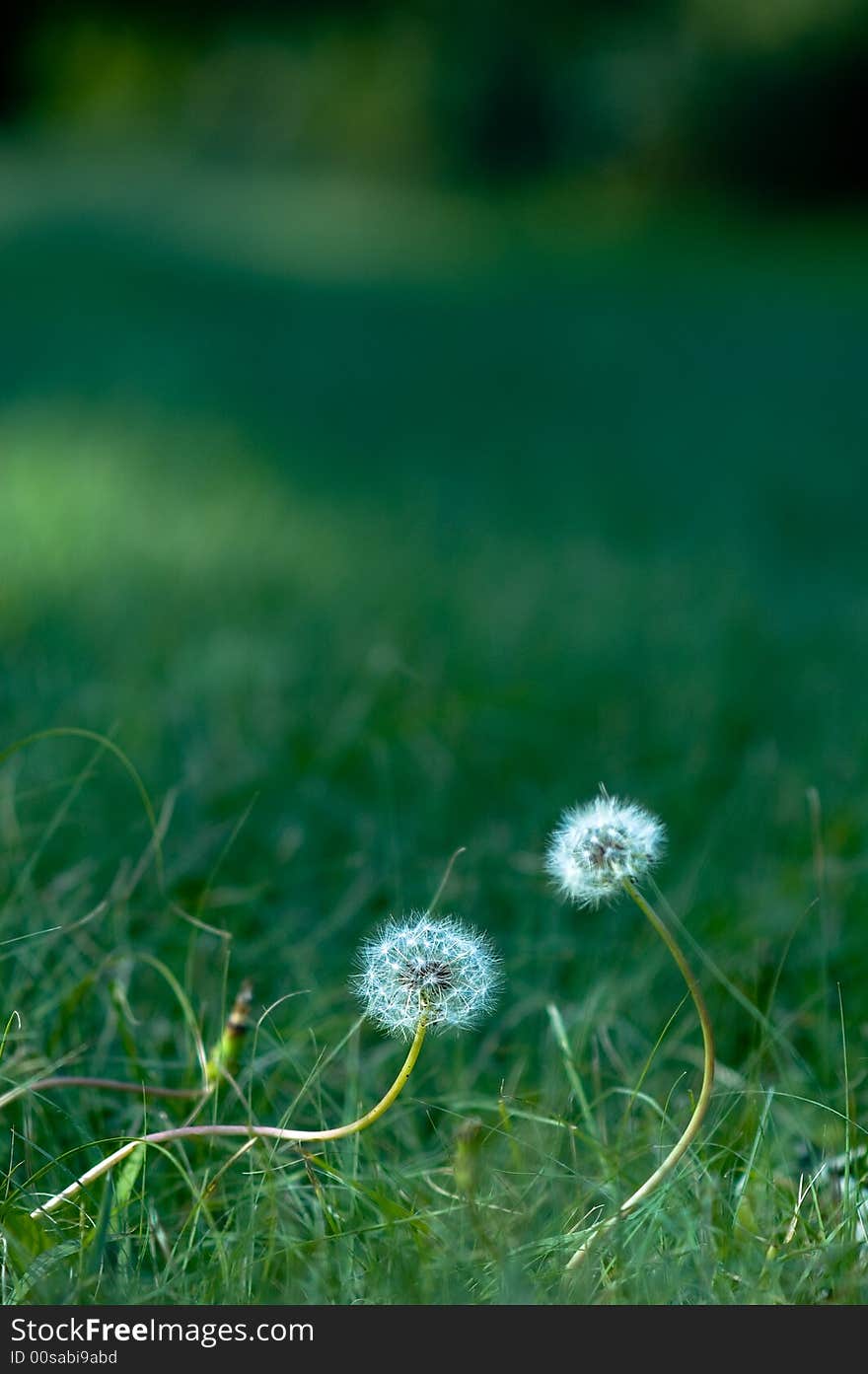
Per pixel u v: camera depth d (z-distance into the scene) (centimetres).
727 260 3112
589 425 1497
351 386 1605
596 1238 225
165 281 2216
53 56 5619
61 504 847
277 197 3834
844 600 830
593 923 376
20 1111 272
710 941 358
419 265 2797
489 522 995
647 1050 305
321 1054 275
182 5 5288
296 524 909
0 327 1645
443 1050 304
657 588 788
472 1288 222
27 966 309
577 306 2391
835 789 466
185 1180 253
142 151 5144
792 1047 305
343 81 5066
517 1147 249
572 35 4684
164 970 298
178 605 679
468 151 4662
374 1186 247
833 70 4169
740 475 1262
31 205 3069
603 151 4494
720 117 4266
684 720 553
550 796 475
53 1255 221
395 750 502
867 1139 270
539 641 668
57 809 401
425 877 394
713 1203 244
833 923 363
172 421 1214
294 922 361
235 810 433
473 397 1614
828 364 1939
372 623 672
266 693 548
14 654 548
